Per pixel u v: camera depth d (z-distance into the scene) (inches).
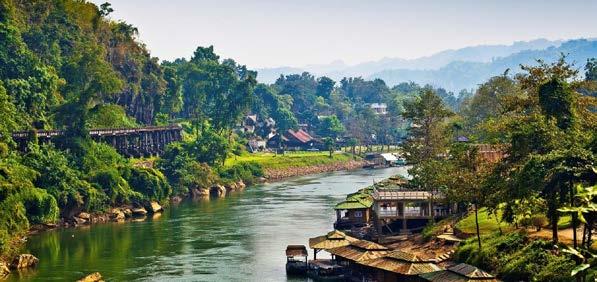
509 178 3144.7
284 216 5693.9
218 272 3727.9
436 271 2913.4
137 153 7568.9
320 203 6515.8
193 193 7327.8
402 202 4498.0
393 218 4500.5
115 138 7209.6
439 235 3843.5
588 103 3695.9
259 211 6028.5
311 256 4124.0
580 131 3255.4
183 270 3779.5
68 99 7185.0
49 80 6899.6
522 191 2719.0
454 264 3206.2
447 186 3865.7
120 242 4618.6
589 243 2354.8
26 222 4192.9
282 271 3745.1
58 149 6092.5
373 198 4736.7
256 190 7864.2
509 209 2999.5
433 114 5836.6
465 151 4020.7
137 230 5128.0
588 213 2252.7
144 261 4018.2
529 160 2817.4
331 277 3516.2
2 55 6776.6
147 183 6323.8
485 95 7509.8
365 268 3427.7
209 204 6663.4
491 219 3836.1
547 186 2637.8
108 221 5620.1
